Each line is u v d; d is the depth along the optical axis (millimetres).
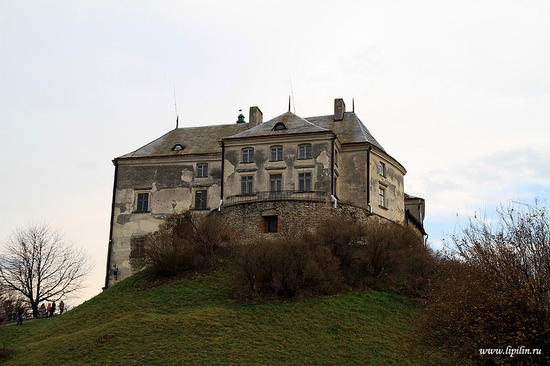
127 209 57750
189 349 33688
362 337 35812
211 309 39375
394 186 57094
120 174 58875
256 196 52219
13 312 54938
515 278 24234
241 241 49438
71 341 36000
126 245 56688
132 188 58219
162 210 57062
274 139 53531
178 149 59906
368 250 44469
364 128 59219
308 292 41281
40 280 57719
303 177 52219
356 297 40938
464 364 25375
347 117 60438
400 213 57406
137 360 32688
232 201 52938
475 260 26109
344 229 45375
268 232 49156
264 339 35250
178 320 37312
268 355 33344
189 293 42750
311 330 36500
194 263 46188
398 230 47625
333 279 42375
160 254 46500
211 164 57375
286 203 49156
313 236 45469
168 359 32656
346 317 38125
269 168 53031
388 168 56688
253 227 49344
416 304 40531
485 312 24266
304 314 38438
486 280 24969
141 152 60281
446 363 26406
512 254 25000
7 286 56500
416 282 42094
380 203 54688
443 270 38156
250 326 36812
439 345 26844
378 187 54562
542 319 23094
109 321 39875
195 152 58750
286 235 45531
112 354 33594
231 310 39188
